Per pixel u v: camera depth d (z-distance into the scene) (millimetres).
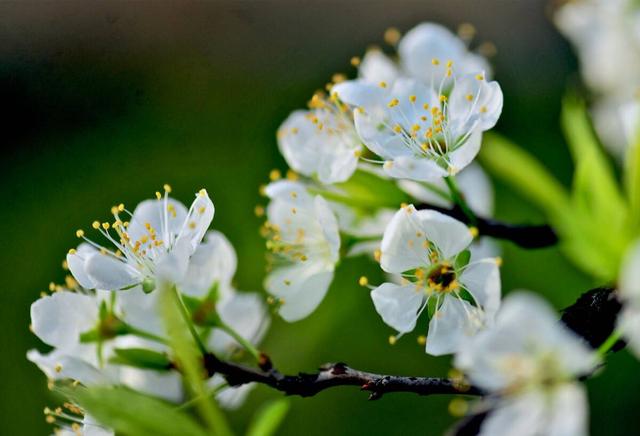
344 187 467
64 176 771
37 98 769
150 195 753
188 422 431
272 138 800
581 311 432
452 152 455
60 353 461
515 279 526
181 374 454
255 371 451
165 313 440
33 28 734
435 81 496
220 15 866
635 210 450
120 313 461
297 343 514
